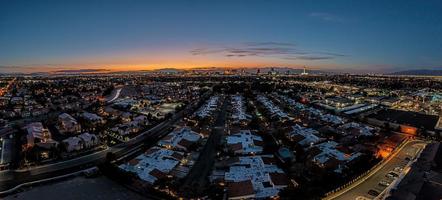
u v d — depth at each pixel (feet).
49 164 283.38
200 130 379.76
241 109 565.94
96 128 434.71
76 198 213.46
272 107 578.25
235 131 372.99
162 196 213.87
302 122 446.19
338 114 541.34
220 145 326.44
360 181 233.96
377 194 211.20
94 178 250.57
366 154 281.33
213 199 206.80
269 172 244.01
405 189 204.23
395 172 250.98
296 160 279.90
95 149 330.34
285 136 357.61
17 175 256.52
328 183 223.71
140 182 235.20
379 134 383.86
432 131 405.39
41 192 223.30
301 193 203.82
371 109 605.31
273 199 204.13
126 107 642.22
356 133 374.22
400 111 586.45
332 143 322.14
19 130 416.67
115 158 291.38
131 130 408.05
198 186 229.25
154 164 265.95
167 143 326.24
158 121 479.82
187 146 316.19
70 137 366.02
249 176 238.89
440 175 217.56
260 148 309.22
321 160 269.03
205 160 286.66
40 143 327.67
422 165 243.19
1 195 217.97
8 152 322.96
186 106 655.76
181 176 248.11
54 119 506.48
